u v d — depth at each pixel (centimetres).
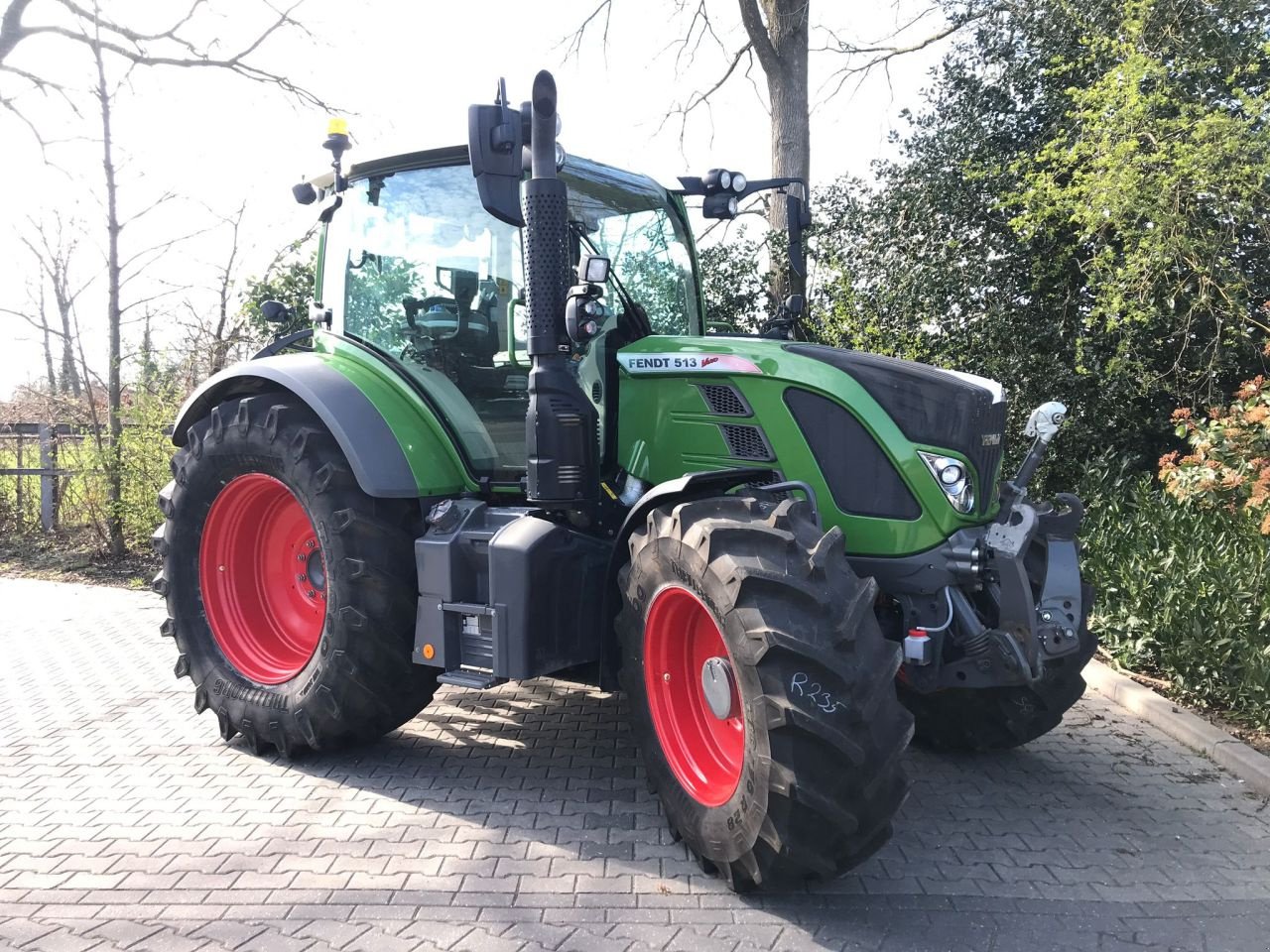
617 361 374
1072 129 764
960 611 322
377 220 430
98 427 896
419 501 396
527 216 339
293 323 924
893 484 326
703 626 307
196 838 326
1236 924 274
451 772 385
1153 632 497
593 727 436
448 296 407
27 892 290
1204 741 409
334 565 375
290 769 391
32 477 1007
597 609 354
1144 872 304
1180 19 738
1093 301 778
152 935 265
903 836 329
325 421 378
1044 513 346
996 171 762
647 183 445
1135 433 788
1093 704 474
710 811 290
